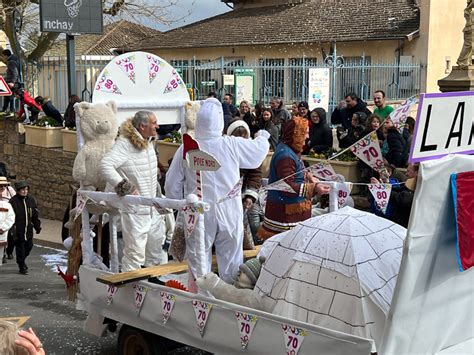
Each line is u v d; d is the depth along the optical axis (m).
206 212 5.58
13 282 9.70
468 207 3.73
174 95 7.54
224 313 4.85
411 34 23.02
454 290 4.06
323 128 10.83
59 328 7.47
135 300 5.63
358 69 20.41
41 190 15.41
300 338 4.32
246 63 28.17
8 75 15.98
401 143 8.05
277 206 6.09
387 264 4.48
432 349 4.11
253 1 32.84
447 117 3.66
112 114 6.92
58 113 15.52
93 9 15.21
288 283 4.72
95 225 7.10
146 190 6.23
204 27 31.89
